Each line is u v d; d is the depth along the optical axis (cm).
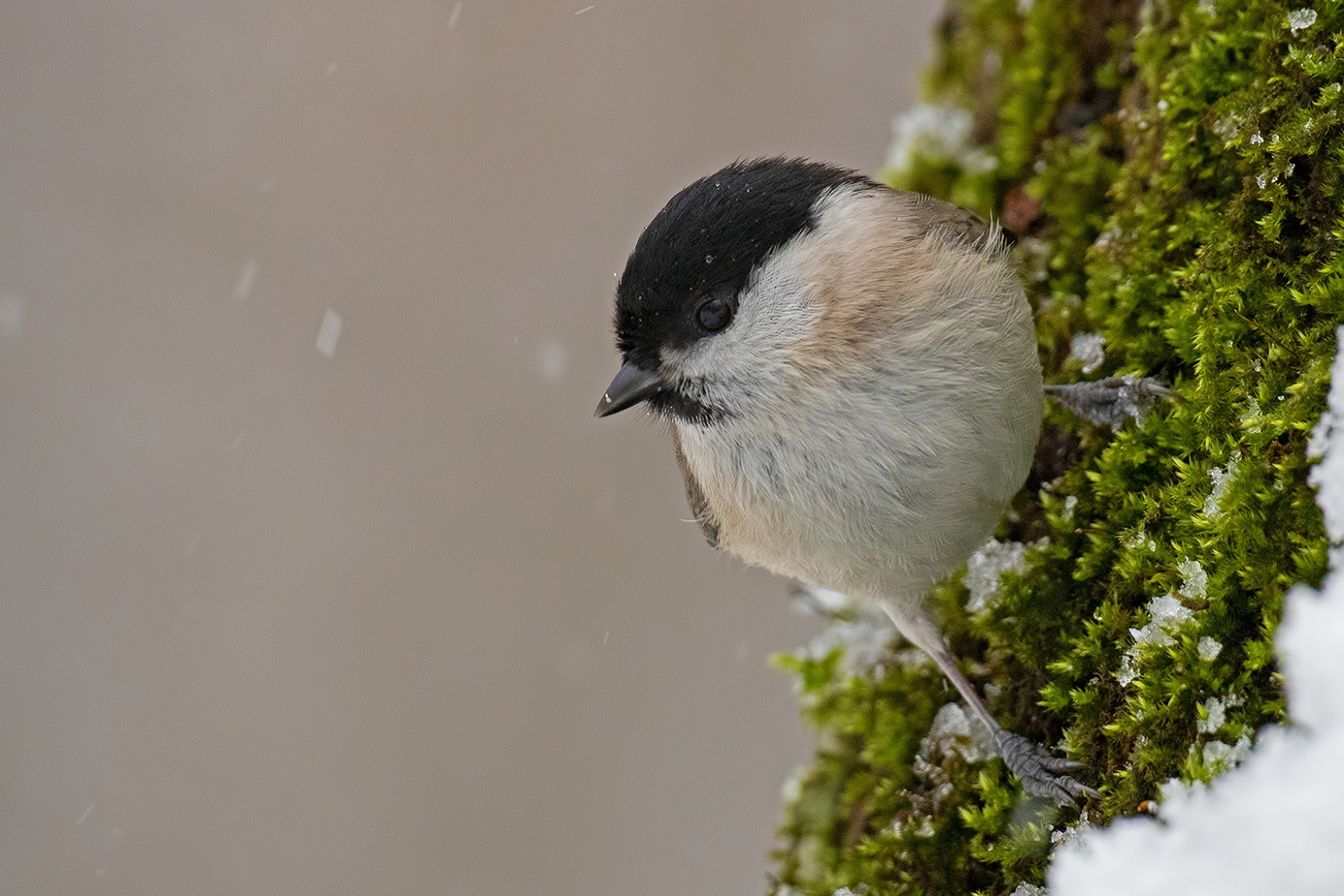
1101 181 548
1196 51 450
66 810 980
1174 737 364
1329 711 268
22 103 1099
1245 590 358
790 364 476
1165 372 466
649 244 504
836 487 479
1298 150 389
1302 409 356
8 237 1075
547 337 1070
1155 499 423
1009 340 470
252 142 1104
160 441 1062
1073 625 462
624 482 1056
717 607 1027
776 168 509
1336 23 393
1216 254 421
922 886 465
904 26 1001
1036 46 596
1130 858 304
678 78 1067
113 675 1012
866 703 562
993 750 477
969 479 471
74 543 1033
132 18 1116
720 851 957
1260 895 265
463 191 1091
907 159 660
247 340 1080
